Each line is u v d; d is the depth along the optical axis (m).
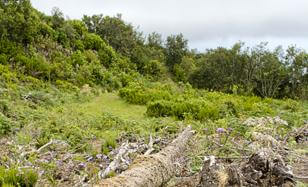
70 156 7.65
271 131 9.30
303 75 41.19
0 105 12.86
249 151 7.24
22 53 25.92
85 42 35.25
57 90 21.92
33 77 23.55
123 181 4.56
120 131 11.03
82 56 31.27
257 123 10.41
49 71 24.73
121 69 35.59
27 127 10.76
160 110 15.19
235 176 4.95
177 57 62.75
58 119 12.37
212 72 45.16
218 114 14.20
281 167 5.31
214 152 7.52
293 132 9.79
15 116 12.52
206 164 5.05
